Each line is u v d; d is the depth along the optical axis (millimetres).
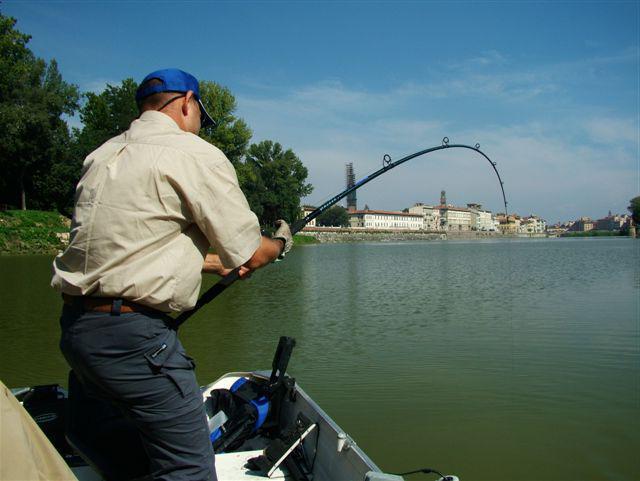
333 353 8469
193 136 2094
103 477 2416
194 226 2061
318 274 23766
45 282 18516
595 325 10609
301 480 2979
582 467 4637
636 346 8719
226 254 2029
